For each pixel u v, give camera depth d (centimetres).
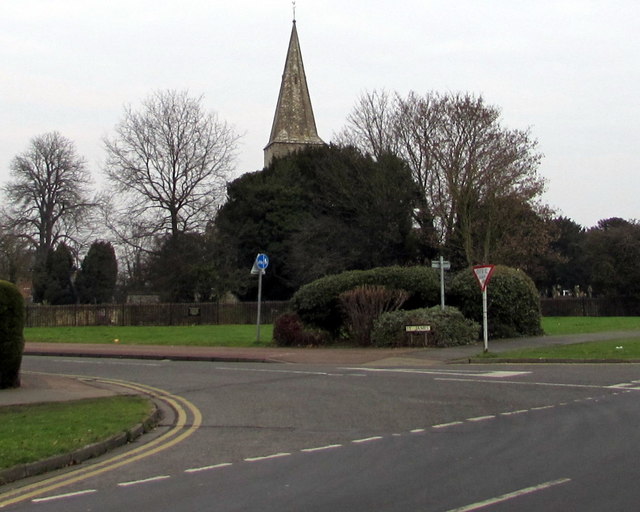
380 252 5041
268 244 5362
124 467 791
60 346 2705
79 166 6159
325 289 2531
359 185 5166
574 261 8281
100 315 4169
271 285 5438
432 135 4697
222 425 1038
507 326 2589
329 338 2556
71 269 5878
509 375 1577
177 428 1029
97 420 1030
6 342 1456
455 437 899
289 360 2075
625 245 5588
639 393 1246
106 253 6194
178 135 5216
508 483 668
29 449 829
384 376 1619
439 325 2317
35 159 5606
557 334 2761
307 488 670
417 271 2570
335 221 5203
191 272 4975
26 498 667
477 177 4269
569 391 1294
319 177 5450
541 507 589
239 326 3897
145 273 5653
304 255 5003
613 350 2016
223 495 654
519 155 4269
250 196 5434
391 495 637
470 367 1806
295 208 5409
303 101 7669
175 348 2547
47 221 5666
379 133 5197
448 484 670
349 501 621
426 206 4797
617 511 575
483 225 4375
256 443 900
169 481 717
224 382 1571
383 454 812
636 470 708
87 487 704
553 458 767
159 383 1580
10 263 5731
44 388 1471
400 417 1064
